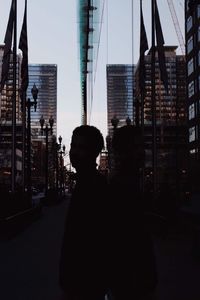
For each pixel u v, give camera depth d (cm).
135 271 263
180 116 10806
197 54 8775
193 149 9488
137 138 284
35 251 1477
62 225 2512
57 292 884
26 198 2880
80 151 277
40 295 860
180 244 1623
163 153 9756
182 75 11044
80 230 262
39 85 14150
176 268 1143
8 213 2048
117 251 264
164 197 2244
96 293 262
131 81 12275
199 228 1346
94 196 267
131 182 276
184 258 1304
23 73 2878
